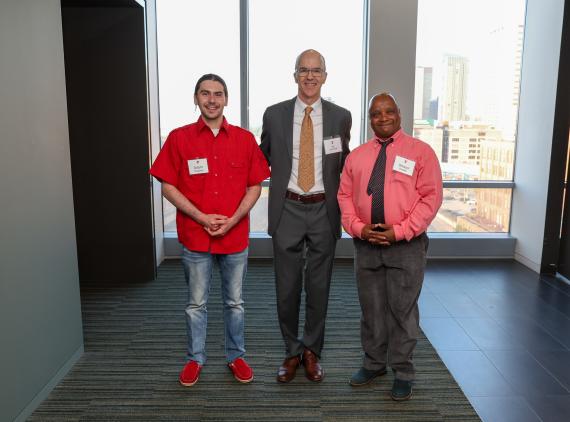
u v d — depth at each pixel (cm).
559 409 245
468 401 250
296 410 240
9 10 216
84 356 297
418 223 221
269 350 305
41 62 247
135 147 425
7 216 214
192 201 244
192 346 262
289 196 249
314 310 263
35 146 240
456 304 388
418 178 227
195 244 245
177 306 384
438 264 498
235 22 493
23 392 229
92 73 413
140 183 431
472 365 290
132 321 353
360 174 233
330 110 248
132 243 441
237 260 253
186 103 504
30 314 235
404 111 482
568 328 344
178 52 497
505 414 240
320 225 250
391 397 251
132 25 406
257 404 245
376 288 246
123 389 259
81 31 407
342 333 331
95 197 433
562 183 451
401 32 470
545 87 457
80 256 441
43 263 249
